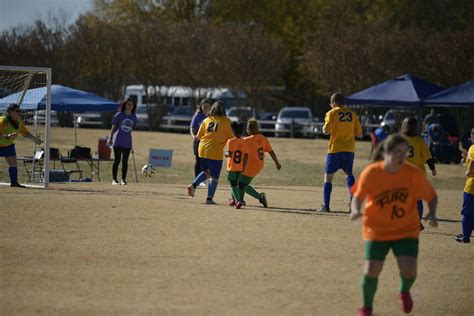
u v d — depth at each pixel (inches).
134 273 970.1
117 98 6171.3
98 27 6166.3
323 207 1596.9
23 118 2397.9
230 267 1023.6
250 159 1593.3
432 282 1014.4
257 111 6127.0
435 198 802.2
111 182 2267.5
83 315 785.6
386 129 3417.8
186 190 1968.5
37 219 1337.4
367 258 807.1
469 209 1307.8
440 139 3499.0
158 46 5954.7
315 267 1045.8
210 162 1627.7
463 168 3238.2
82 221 1332.4
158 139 4613.7
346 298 895.7
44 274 949.2
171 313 804.0
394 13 6314.0
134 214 1429.6
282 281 962.1
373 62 5344.5
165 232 1256.8
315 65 5664.4
